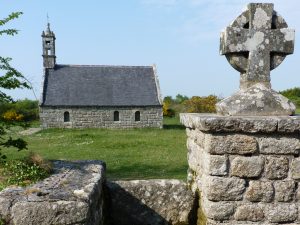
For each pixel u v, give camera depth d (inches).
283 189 173.9
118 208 216.4
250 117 175.0
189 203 214.4
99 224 173.6
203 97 1779.0
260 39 189.2
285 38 190.1
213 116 181.3
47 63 1505.9
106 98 1437.0
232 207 173.5
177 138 970.1
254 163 172.7
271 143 173.0
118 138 975.0
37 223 133.0
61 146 805.2
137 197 217.0
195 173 209.3
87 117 1408.7
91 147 781.3
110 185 217.0
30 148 770.8
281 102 186.7
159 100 1448.1
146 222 215.9
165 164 570.9
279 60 193.0
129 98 1446.9
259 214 173.8
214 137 171.6
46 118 1379.2
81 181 170.4
